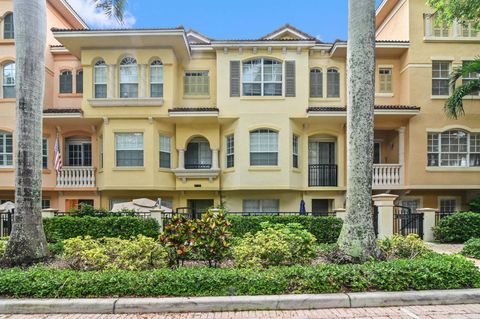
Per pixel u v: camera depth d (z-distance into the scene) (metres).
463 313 5.47
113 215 12.74
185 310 5.59
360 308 5.70
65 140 18.92
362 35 7.69
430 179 17.20
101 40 16.48
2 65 18.06
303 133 18.23
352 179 7.61
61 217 11.82
